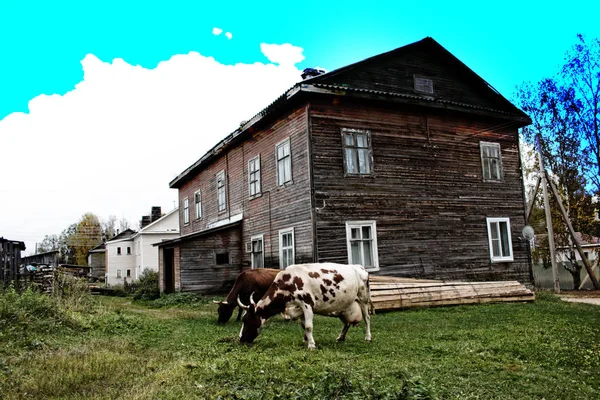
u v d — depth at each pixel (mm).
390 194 18484
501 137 22094
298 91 16844
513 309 15383
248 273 13578
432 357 8195
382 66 19641
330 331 11320
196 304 19766
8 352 8688
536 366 7602
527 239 21078
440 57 21203
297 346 9172
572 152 32062
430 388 5797
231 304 13414
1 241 17766
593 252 32031
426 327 11867
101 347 9391
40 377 6965
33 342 9461
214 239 22781
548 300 18391
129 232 63750
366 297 9977
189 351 8992
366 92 17844
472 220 20375
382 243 17922
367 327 9906
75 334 11078
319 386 5883
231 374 6852
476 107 20672
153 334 11438
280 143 19344
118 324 12531
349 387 5816
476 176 20906
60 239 107062
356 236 17641
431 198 19438
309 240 16875
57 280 17500
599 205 31891
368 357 8086
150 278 31781
